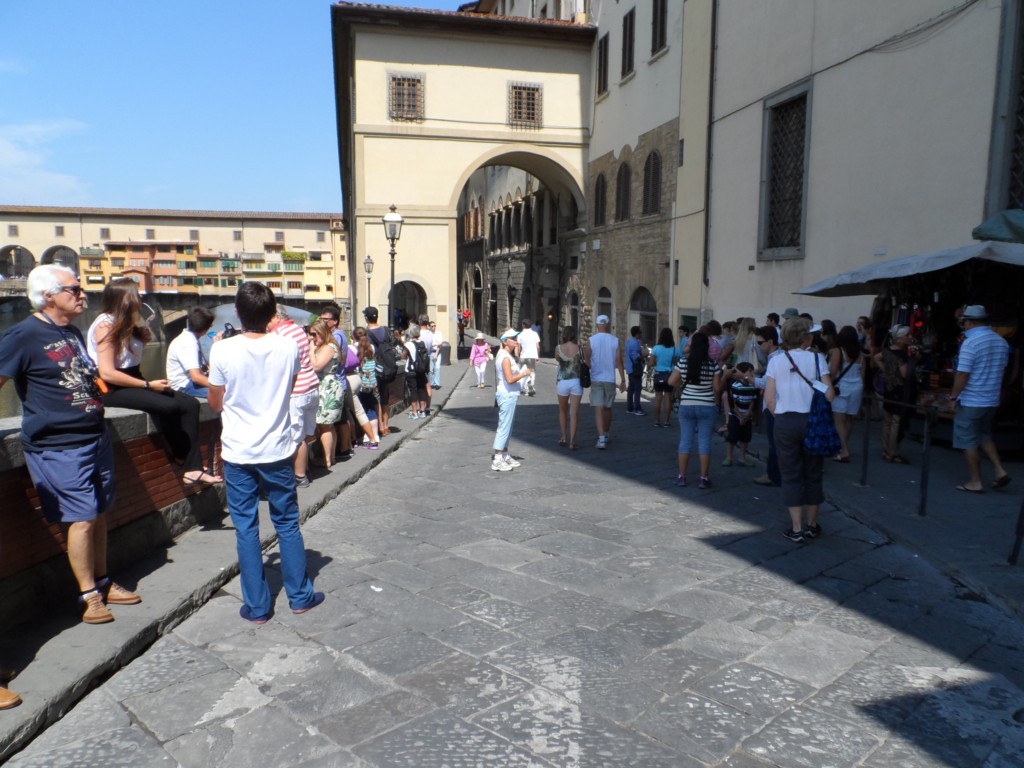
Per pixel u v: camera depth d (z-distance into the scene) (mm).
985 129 8953
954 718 3248
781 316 13430
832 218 11875
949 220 9523
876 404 10828
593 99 24516
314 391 6770
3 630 3682
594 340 9875
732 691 3447
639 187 20328
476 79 24516
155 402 4910
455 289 25141
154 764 2898
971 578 4730
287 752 2979
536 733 3102
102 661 3492
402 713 3258
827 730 3141
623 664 3703
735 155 14969
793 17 12844
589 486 7625
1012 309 8352
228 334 6016
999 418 8227
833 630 4117
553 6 28422
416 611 4352
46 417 3637
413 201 24516
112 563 4551
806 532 5727
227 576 4738
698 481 7812
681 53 17469
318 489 6980
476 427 12047
